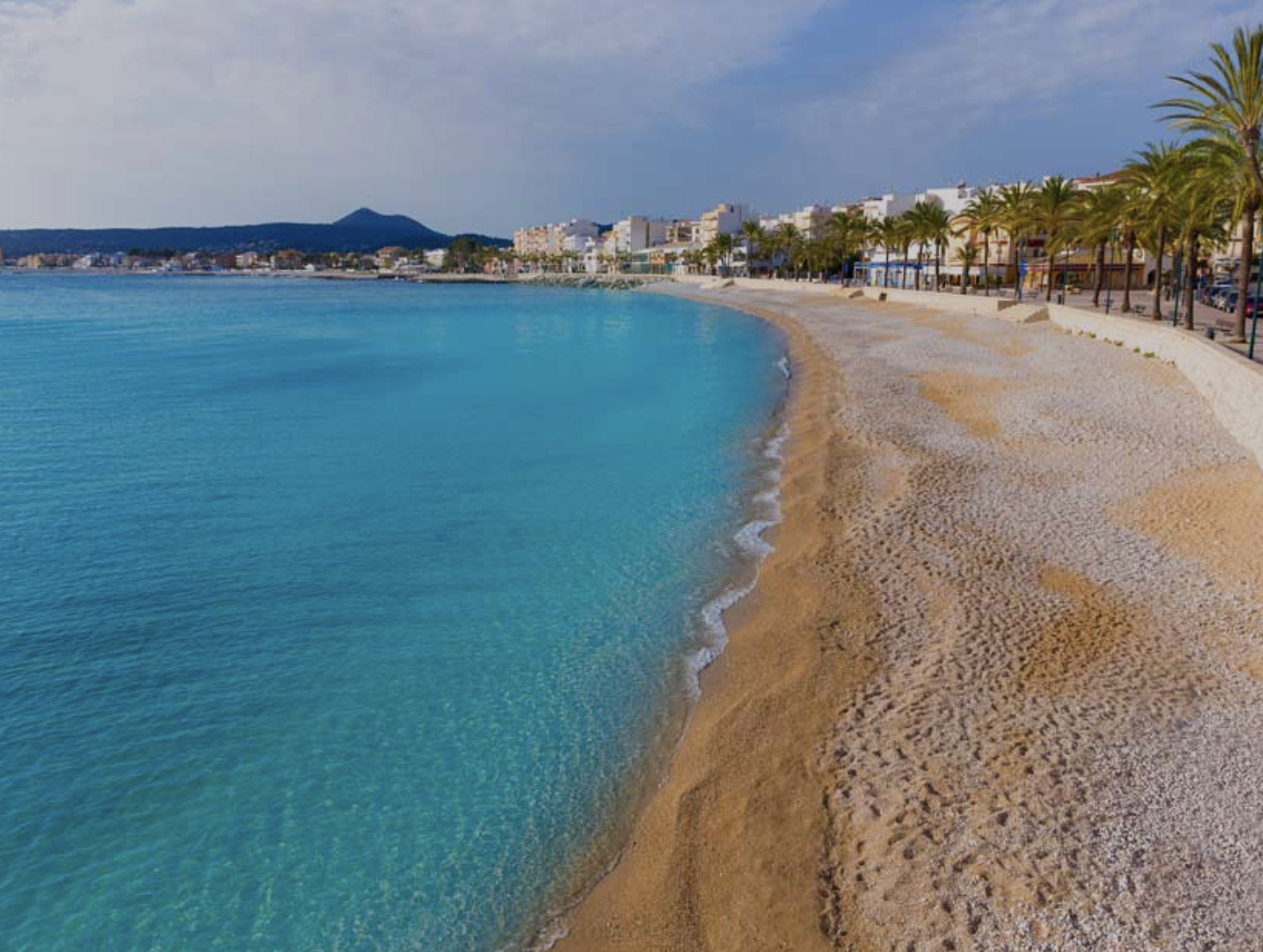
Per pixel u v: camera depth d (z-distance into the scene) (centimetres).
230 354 6088
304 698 1322
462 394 4150
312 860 980
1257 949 713
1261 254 2775
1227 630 1277
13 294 16100
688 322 8431
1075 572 1526
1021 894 792
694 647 1420
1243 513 1725
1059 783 942
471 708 1276
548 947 843
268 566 1856
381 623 1566
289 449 2970
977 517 1831
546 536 2002
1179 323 4322
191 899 928
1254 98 2827
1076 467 2158
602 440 3014
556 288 18825
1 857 991
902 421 2797
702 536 1934
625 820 1020
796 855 896
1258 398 2167
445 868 959
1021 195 6562
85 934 884
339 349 6356
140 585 1758
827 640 1344
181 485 2498
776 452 2652
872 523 1825
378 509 2250
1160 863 816
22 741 1214
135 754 1184
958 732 1059
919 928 775
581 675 1353
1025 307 5416
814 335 5909
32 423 3475
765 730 1127
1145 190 4503
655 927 847
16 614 1614
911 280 10181
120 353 6134
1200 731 1027
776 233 13962
